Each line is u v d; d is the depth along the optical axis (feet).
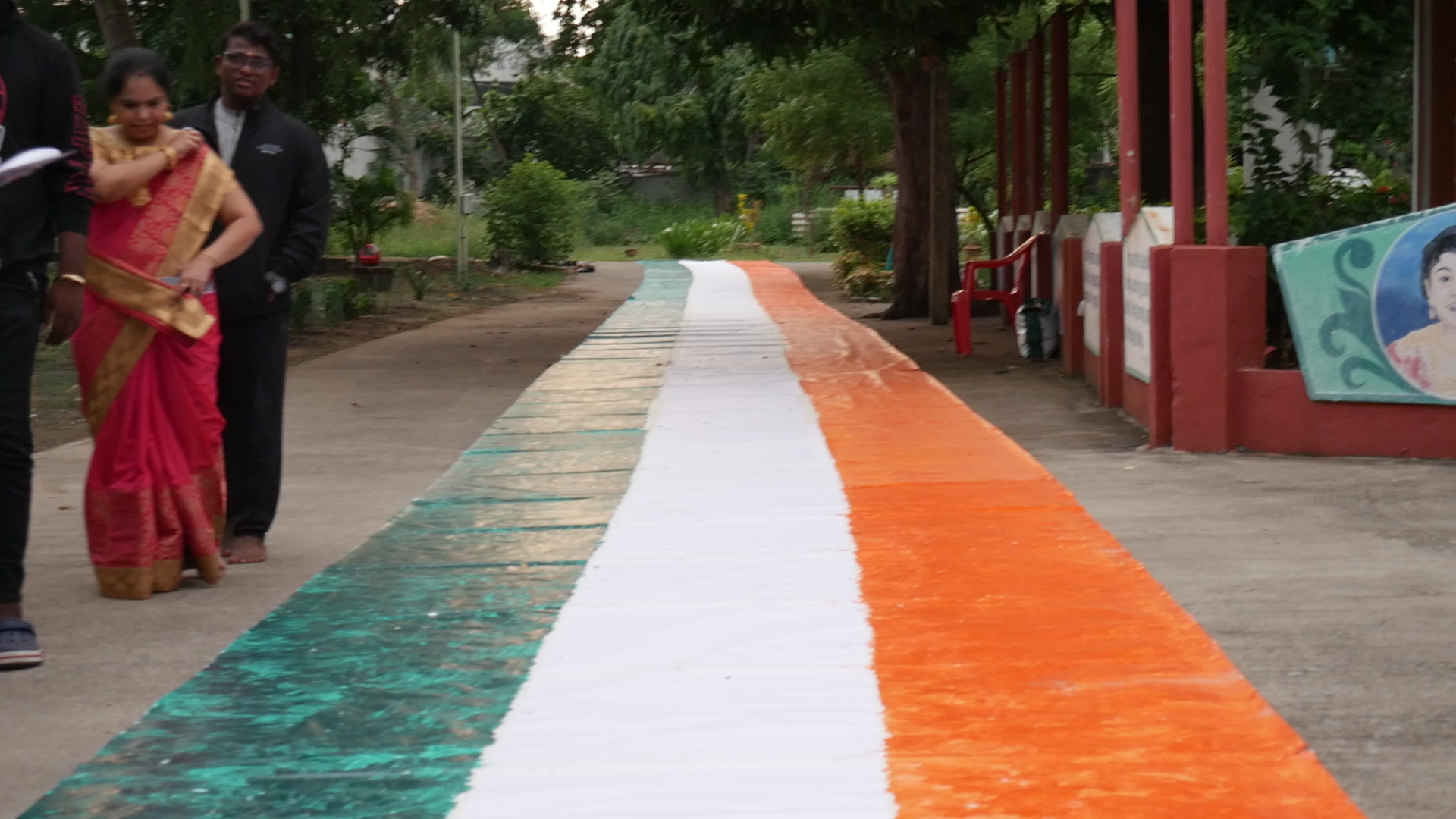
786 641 14.30
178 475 17.25
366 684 13.28
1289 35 35.58
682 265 135.85
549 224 124.77
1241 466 24.85
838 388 37.14
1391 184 43.09
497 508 22.02
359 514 22.41
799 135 92.94
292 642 14.74
